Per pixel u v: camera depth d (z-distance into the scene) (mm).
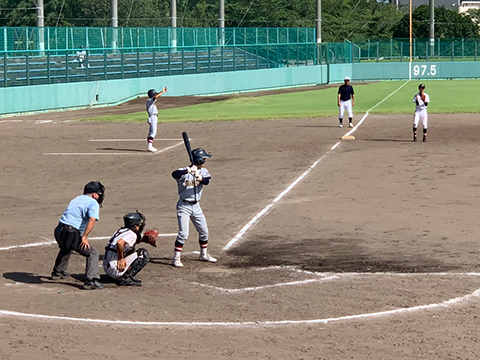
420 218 14633
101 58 47156
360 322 8375
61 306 9141
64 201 17562
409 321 8383
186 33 55531
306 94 53406
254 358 7176
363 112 36500
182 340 7754
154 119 24562
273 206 16125
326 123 32094
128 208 16469
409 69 70250
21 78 41469
